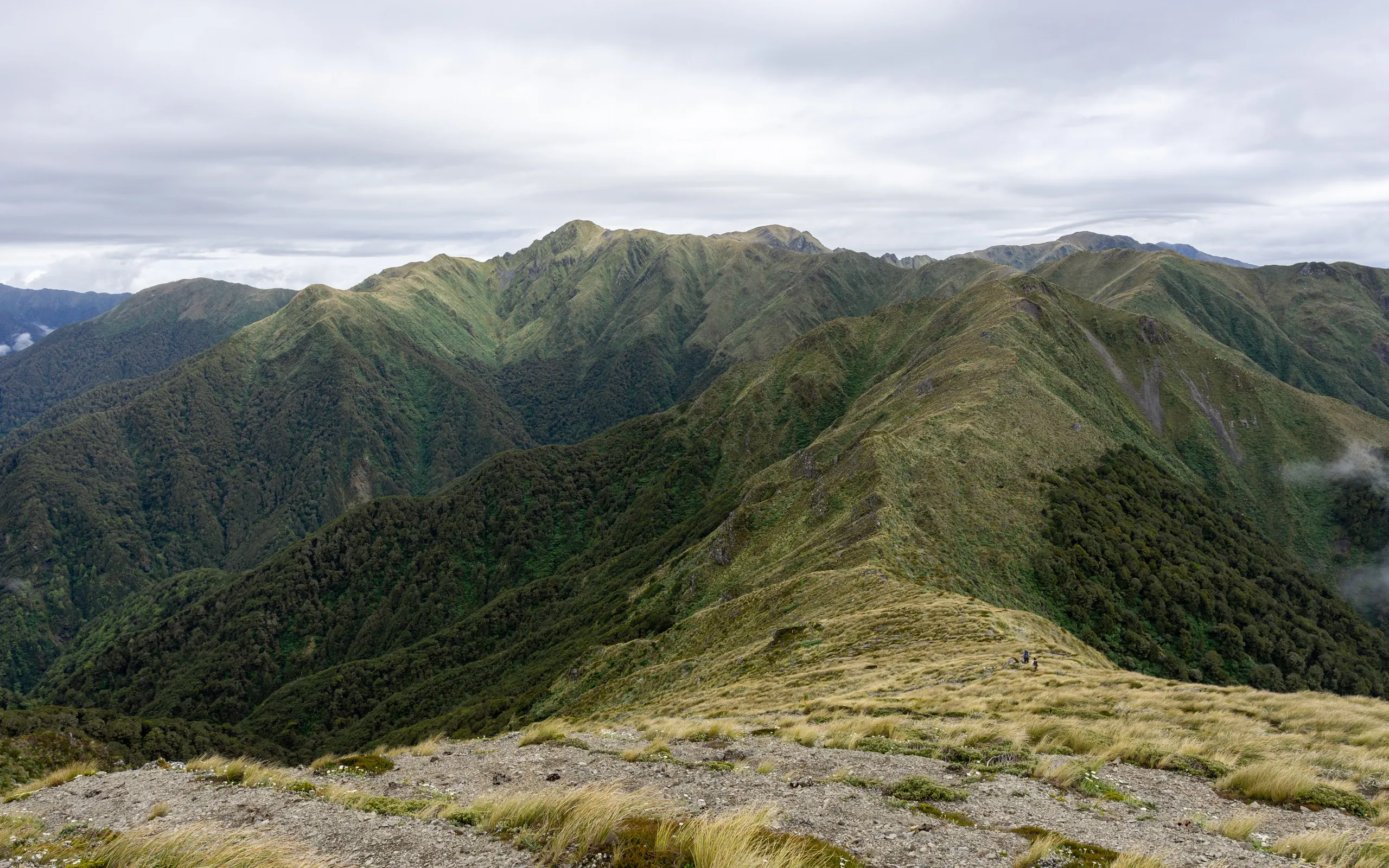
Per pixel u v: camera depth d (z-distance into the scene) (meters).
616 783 15.64
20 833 13.92
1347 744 18.44
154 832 12.98
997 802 14.09
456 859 11.47
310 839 12.67
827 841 11.80
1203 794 14.80
